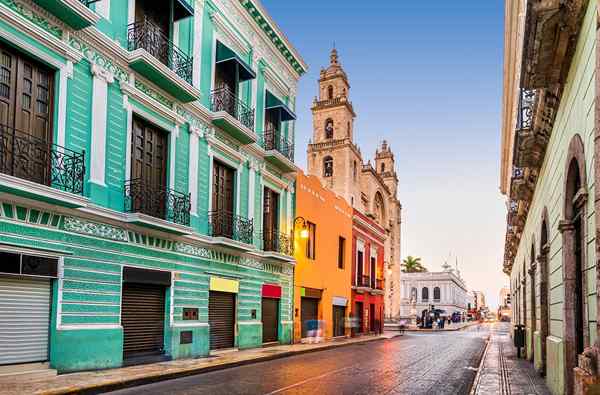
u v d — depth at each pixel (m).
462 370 15.59
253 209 20.81
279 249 22.64
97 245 12.62
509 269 46.69
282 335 22.98
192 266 16.55
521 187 16.45
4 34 10.41
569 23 7.21
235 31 20.00
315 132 57.41
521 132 11.95
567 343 8.62
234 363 15.15
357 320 34.12
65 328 11.52
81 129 12.34
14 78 10.87
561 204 9.34
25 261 10.68
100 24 13.16
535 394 10.44
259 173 21.55
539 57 8.14
